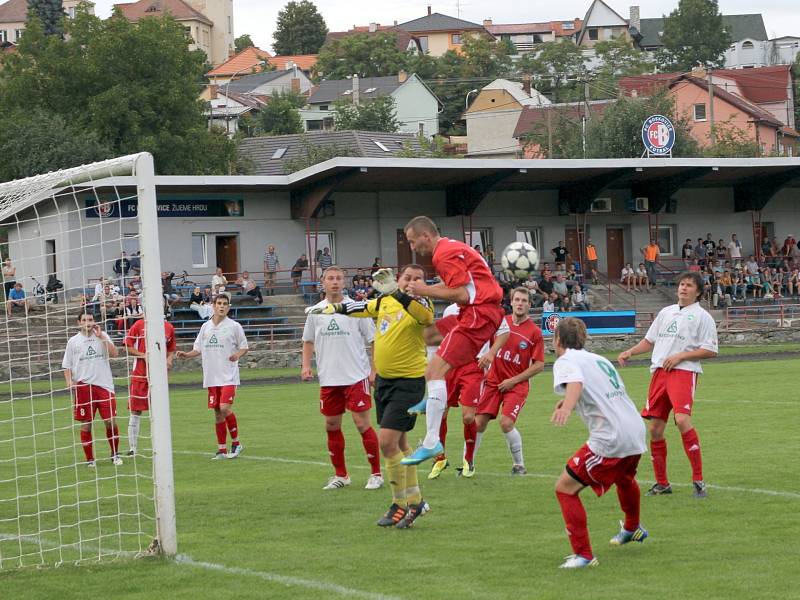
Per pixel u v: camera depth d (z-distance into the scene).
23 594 7.45
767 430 15.84
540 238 48.47
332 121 105.81
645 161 43.50
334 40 132.12
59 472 13.62
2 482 12.74
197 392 27.09
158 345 8.59
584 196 46.72
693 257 47.84
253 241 43.56
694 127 85.44
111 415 14.09
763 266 47.72
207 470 13.38
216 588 7.41
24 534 9.73
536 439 15.53
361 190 45.28
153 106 56.91
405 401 9.38
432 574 7.64
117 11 56.56
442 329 9.56
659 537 8.74
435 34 145.00
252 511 10.32
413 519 9.38
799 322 42.03
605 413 7.71
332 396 11.47
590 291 45.56
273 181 41.88
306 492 11.38
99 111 54.25
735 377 26.06
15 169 51.50
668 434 15.63
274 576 7.68
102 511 10.81
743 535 8.77
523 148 83.81
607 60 122.69
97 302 14.53
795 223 51.19
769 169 45.97
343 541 8.87
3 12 129.75
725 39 139.25
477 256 9.10
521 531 9.11
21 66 56.69
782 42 156.88
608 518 9.60
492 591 7.13
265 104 104.75
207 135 59.03
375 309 9.52
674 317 10.62
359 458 14.22
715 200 50.03
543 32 167.38
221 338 14.43
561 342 7.93
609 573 7.58
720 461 12.88
